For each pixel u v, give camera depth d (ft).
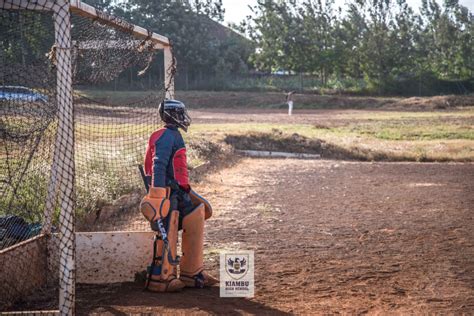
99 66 25.59
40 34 23.90
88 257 22.79
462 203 41.06
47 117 23.53
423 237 30.48
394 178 54.90
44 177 26.68
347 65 232.53
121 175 38.65
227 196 42.93
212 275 23.44
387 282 22.81
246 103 183.83
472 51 231.30
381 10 231.71
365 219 35.22
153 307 19.72
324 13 237.45
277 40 233.96
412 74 225.15
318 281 22.85
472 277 23.52
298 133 92.22
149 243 22.89
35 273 21.79
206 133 79.82
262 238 30.12
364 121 125.08
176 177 21.12
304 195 44.24
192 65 223.71
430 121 124.88
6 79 23.25
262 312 19.30
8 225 24.40
